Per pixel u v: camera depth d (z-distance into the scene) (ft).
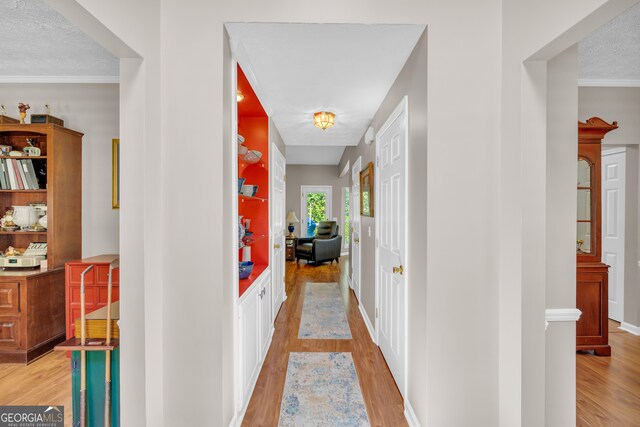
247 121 10.85
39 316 9.00
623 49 8.45
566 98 5.62
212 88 5.51
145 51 5.09
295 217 27.43
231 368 5.98
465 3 5.57
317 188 30.01
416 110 6.27
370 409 6.71
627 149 10.94
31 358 8.73
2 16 7.28
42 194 10.32
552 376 5.64
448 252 5.59
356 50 6.59
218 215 5.49
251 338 7.30
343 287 17.06
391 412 6.62
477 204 5.62
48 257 9.37
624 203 11.17
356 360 8.83
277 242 12.68
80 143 10.43
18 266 9.20
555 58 5.59
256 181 10.86
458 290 5.60
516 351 5.24
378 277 9.75
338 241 25.44
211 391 5.46
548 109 5.63
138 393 5.15
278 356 9.07
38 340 8.97
